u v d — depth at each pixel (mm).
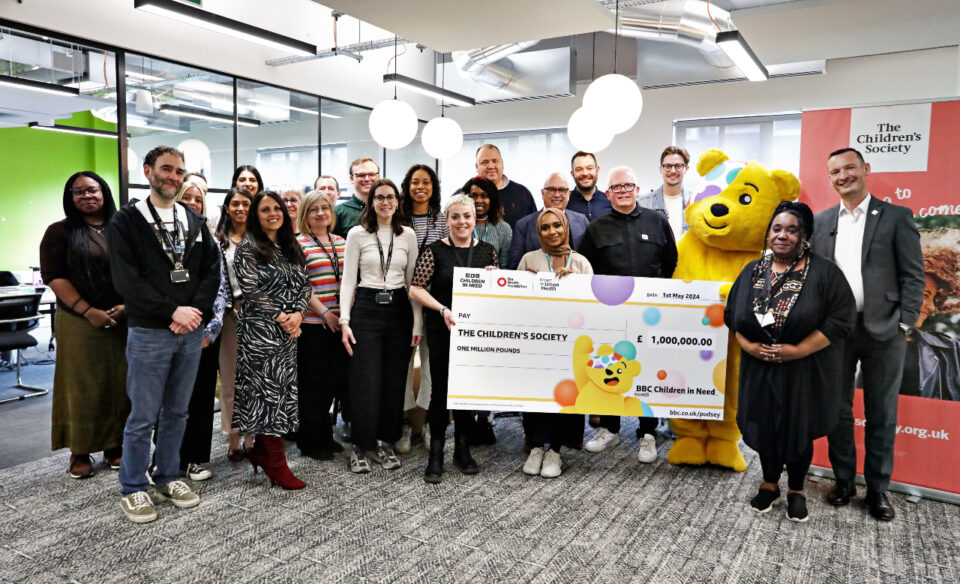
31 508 2889
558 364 3332
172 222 2764
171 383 2844
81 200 3201
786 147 7551
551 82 8234
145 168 2734
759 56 6781
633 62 8523
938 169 3094
